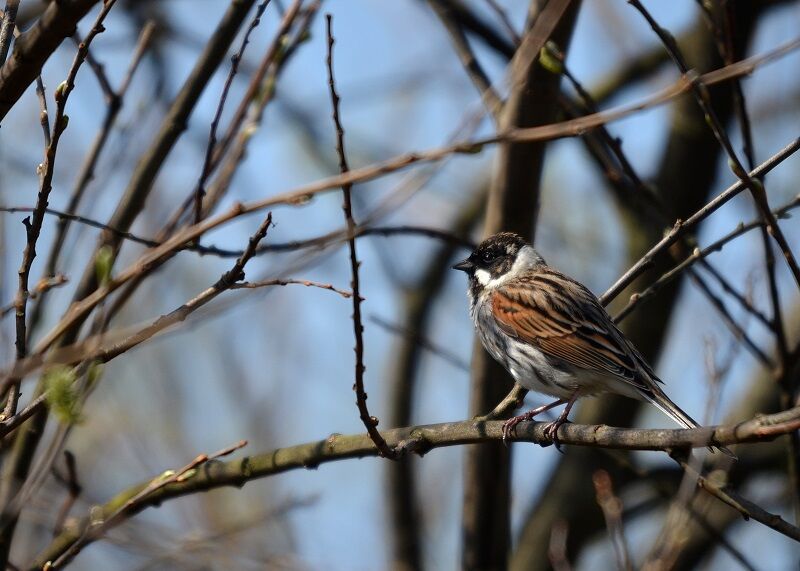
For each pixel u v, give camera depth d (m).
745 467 14.12
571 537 14.01
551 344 10.88
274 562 12.96
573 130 6.07
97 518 9.32
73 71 6.90
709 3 9.91
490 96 7.50
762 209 8.44
